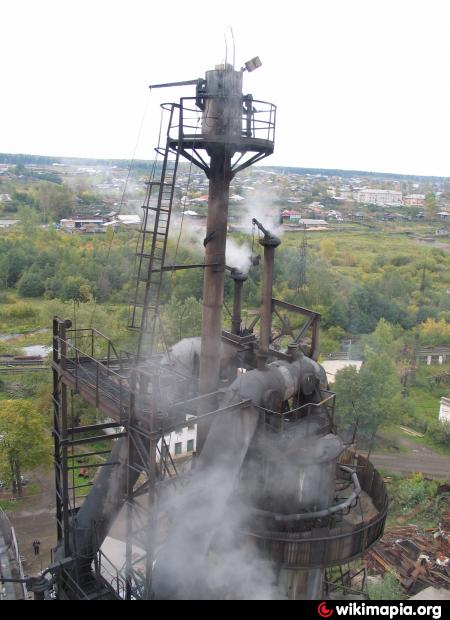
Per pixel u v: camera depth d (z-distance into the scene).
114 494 19.05
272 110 17.69
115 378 19.77
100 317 65.38
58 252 110.19
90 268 99.00
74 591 18.70
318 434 18.42
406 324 92.00
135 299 17.75
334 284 97.94
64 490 19.19
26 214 151.38
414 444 57.38
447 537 40.03
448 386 73.88
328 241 133.62
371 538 17.94
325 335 83.25
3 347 74.69
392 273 111.88
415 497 44.91
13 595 22.00
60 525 21.20
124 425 16.75
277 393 17.81
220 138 16.56
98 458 46.62
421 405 67.69
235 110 16.80
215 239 17.89
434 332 86.38
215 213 17.75
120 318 69.94
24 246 113.88
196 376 20.14
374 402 54.34
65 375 19.66
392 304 94.25
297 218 186.12
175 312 62.53
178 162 16.72
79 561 19.05
